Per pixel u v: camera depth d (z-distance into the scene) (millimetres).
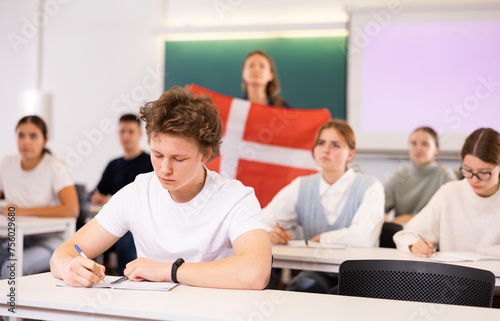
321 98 5316
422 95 5117
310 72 5332
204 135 1351
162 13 5754
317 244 2400
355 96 5238
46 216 3135
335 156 2641
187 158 1341
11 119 6137
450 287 1408
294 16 5438
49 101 5773
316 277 2486
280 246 2340
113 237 1557
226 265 1312
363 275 1479
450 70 5062
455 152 5047
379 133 5203
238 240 1418
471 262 1977
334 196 2654
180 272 1329
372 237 2451
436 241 2422
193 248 1477
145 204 1531
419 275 1443
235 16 5574
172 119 1308
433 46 5090
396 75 5160
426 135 3754
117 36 5852
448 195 2404
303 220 2707
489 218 2314
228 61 5543
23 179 3275
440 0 5070
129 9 5816
